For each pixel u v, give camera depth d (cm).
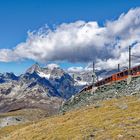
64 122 8175
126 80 10112
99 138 5550
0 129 13162
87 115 7881
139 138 5125
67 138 6322
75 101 12800
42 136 7375
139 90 8975
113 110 7512
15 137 8800
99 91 11325
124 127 5819
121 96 9469
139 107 7112
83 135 6053
